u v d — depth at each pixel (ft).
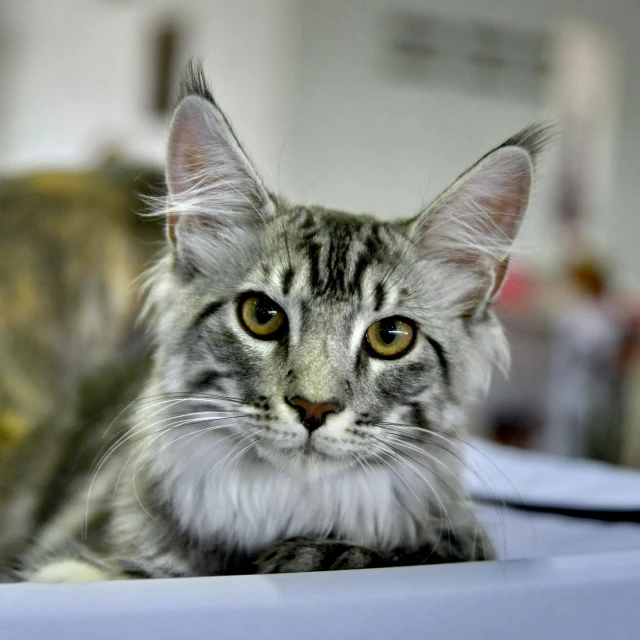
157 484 1.28
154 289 1.38
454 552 1.21
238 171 1.33
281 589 0.89
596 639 0.99
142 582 0.89
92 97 4.13
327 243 1.29
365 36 4.25
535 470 1.73
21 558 1.33
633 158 4.78
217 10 4.08
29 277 1.84
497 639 0.95
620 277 4.68
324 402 1.19
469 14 4.42
